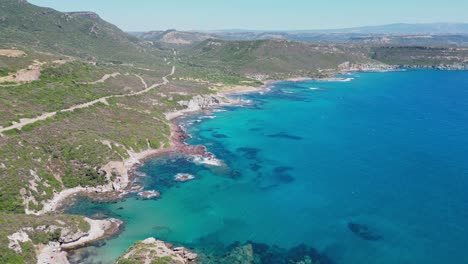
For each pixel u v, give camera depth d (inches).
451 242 3213.6
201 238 3243.1
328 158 5319.9
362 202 3956.7
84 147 4434.1
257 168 4899.1
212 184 4367.6
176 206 3806.6
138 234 3260.3
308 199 4030.5
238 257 2974.9
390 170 4852.4
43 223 2942.9
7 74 5821.9
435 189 4256.9
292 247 3139.8
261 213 3710.6
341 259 2989.7
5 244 2581.2
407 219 3602.4
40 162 4040.4
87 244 3051.2
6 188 3430.1
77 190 4028.1
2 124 4394.7
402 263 2940.5
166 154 5295.3
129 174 4530.0
